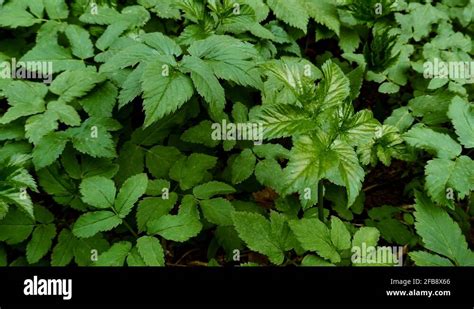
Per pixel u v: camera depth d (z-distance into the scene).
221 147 0.97
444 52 1.01
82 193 0.83
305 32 0.99
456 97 0.89
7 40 0.97
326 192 0.94
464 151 0.95
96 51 0.96
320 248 0.79
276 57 1.01
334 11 1.03
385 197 0.99
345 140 0.77
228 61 0.88
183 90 0.83
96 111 0.89
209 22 0.95
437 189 0.84
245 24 0.95
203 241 0.93
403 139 0.87
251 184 0.93
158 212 0.86
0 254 0.85
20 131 0.88
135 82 0.85
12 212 0.85
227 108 0.99
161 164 0.91
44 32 0.94
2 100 0.94
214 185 0.88
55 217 0.91
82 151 0.86
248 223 0.81
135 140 0.92
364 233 0.80
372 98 1.07
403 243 0.92
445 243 0.84
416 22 1.04
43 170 0.87
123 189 0.84
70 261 0.85
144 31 0.97
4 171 0.82
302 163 0.75
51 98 0.90
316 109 0.77
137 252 0.81
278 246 0.81
